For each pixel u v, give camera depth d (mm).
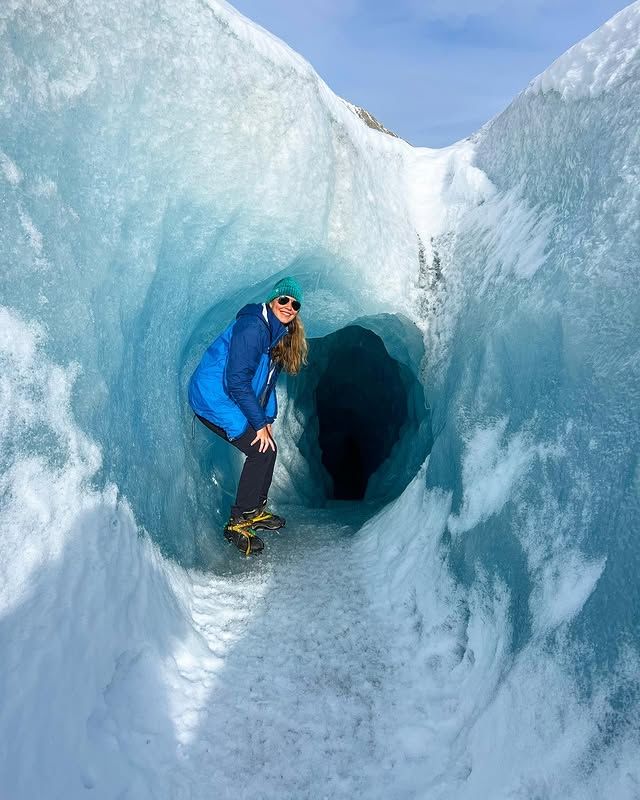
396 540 2730
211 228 2527
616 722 1241
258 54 2453
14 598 1409
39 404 1619
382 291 3248
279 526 2936
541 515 1789
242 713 1722
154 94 2123
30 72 1722
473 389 2479
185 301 2572
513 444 2102
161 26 2119
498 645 1749
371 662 1991
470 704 1681
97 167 1942
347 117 3178
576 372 1849
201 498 2934
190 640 1956
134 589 1805
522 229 2607
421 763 1547
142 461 2145
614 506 1511
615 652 1323
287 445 4871
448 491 2492
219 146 2389
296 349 2764
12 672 1306
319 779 1510
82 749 1353
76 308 1798
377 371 5945
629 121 2008
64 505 1626
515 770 1344
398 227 3334
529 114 2805
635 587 1343
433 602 2184
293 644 2084
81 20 1854
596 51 2383
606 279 1851
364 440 6719
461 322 2914
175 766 1488
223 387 2570
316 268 3123
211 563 2635
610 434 1626
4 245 1604
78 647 1483
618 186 1962
